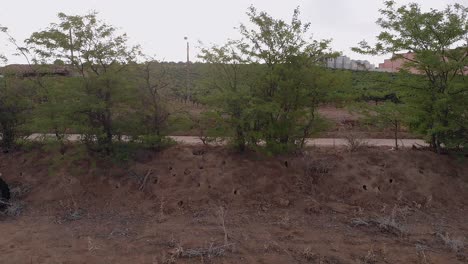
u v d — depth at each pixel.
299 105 9.58
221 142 10.38
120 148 9.75
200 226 7.87
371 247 7.01
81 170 9.78
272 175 9.53
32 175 10.00
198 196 9.00
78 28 9.34
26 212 8.75
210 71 10.04
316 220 8.24
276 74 9.22
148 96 9.91
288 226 7.89
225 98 9.03
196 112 10.25
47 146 9.62
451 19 9.41
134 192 9.28
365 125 12.28
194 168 9.74
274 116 9.57
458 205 9.03
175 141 10.70
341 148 11.04
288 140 9.86
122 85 9.37
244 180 9.40
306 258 6.59
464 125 9.59
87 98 9.02
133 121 9.75
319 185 9.45
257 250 6.86
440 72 9.52
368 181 9.55
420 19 9.34
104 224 8.08
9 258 6.52
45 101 10.16
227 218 8.24
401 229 7.62
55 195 9.31
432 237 7.49
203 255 6.63
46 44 9.34
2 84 10.57
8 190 9.04
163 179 9.54
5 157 10.74
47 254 6.68
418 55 9.44
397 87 10.13
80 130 9.07
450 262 6.51
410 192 9.29
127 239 7.33
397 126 11.22
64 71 10.08
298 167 9.79
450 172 9.80
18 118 10.70
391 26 9.85
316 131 9.99
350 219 8.27
